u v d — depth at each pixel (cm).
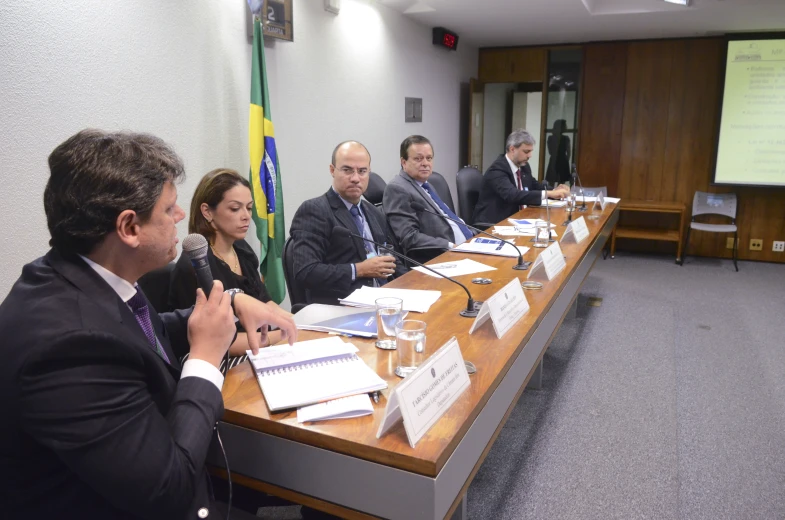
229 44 286
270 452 109
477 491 198
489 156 709
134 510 80
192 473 86
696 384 286
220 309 101
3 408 78
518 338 152
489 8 435
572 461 217
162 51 248
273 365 129
